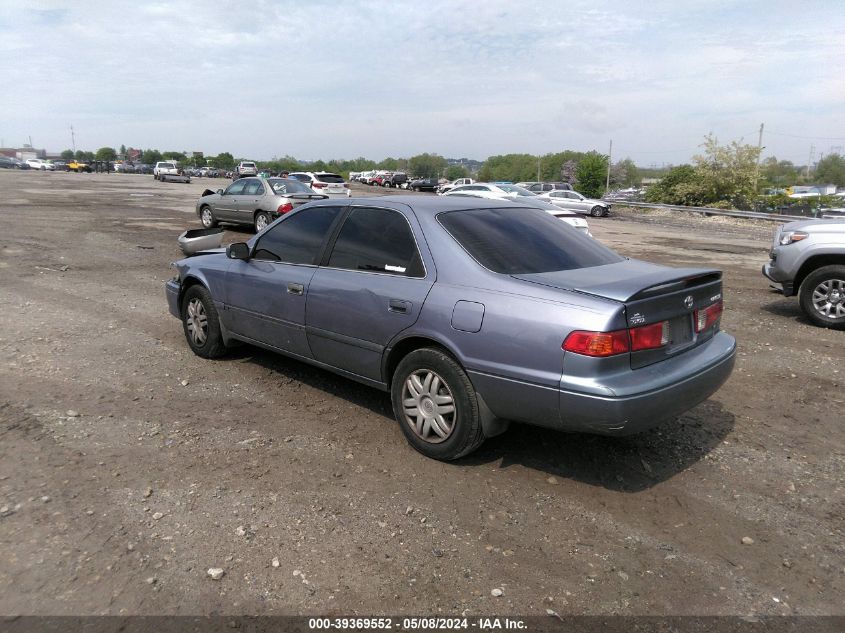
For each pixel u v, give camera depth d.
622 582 2.83
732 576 2.89
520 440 4.25
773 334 7.38
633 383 3.23
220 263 5.48
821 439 4.41
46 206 21.89
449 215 4.09
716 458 4.07
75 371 5.32
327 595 2.67
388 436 4.25
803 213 36.38
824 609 2.68
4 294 8.25
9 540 2.95
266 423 4.41
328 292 4.37
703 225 27.25
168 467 3.72
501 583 2.79
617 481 3.73
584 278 3.59
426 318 3.75
